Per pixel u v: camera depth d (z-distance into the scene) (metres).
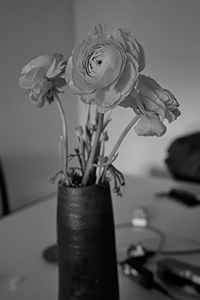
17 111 1.25
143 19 1.24
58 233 0.37
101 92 0.27
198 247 0.56
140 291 0.45
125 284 0.46
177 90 1.19
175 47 1.16
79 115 1.54
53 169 1.44
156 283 0.46
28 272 0.49
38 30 1.32
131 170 1.44
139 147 1.38
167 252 0.54
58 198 0.36
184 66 1.15
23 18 1.24
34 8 1.29
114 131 1.43
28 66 0.34
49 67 0.33
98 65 0.27
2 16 1.16
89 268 0.35
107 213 0.36
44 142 1.38
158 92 0.30
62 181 0.37
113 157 0.34
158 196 0.81
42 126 1.36
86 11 1.45
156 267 0.50
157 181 0.94
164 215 0.70
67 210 0.35
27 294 0.44
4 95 1.19
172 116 0.30
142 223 0.65
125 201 0.79
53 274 0.49
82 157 0.36
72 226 0.35
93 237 0.35
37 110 1.33
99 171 0.36
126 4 1.28
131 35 0.29
